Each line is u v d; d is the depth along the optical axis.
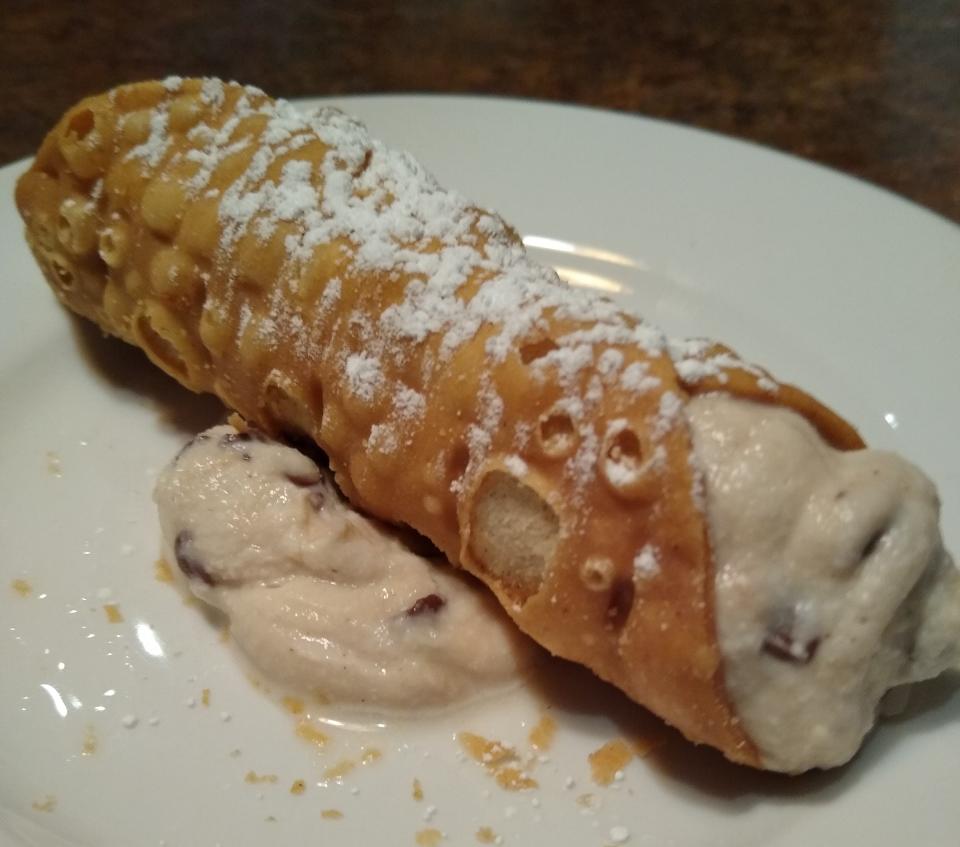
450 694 0.11
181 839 0.10
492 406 0.10
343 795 0.11
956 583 0.10
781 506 0.10
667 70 0.24
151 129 0.13
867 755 0.11
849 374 0.15
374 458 0.11
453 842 0.10
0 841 0.10
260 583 0.12
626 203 0.17
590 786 0.11
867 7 0.27
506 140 0.18
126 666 0.12
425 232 0.12
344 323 0.12
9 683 0.12
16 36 0.25
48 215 0.14
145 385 0.15
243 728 0.11
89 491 0.14
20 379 0.15
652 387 0.10
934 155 0.21
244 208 0.12
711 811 0.11
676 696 0.10
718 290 0.16
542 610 0.10
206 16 0.26
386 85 0.23
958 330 0.15
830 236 0.17
